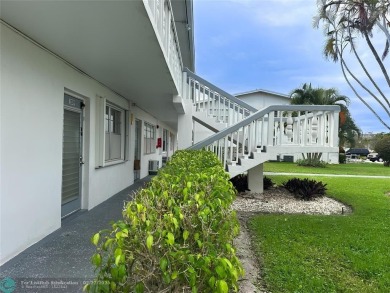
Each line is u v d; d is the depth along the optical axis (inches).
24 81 142.0
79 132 220.7
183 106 307.7
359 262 134.3
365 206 260.5
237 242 162.4
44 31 136.4
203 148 231.5
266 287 112.2
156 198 71.4
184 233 56.4
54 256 135.6
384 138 1003.9
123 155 331.3
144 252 50.8
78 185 221.8
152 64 189.9
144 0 111.3
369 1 430.0
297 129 256.4
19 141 138.7
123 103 313.6
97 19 123.2
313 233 177.8
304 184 311.1
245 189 314.0
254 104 1084.5
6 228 129.3
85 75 215.8
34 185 152.1
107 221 196.2
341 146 984.3
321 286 112.0
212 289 48.3
